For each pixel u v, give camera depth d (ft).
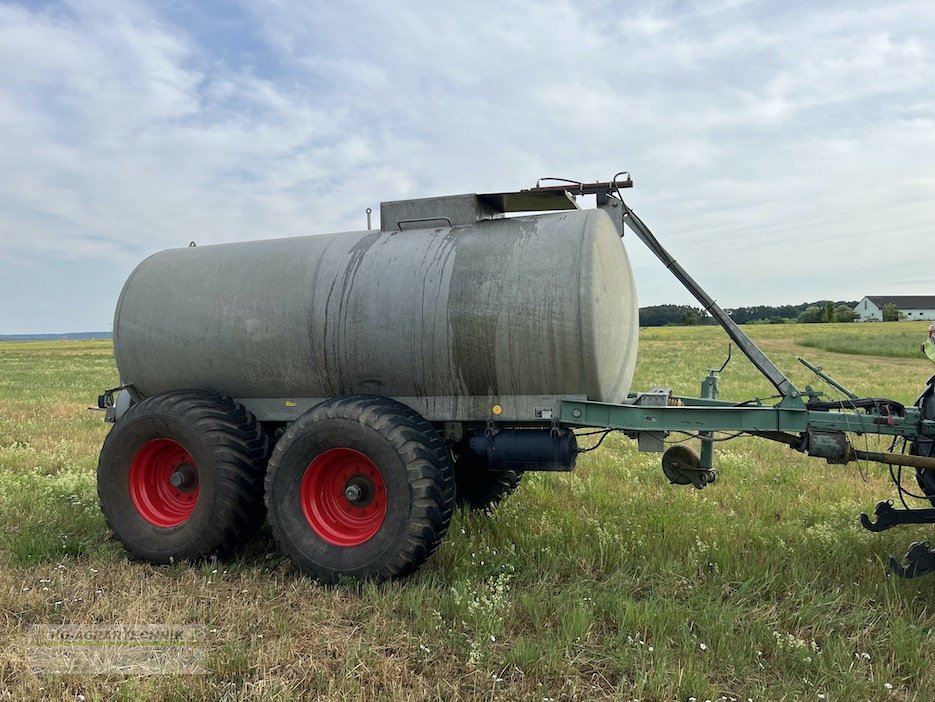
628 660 11.37
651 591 14.39
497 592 13.92
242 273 17.80
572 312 14.71
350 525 15.88
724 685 10.90
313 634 12.47
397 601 13.65
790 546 16.76
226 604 13.82
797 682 10.90
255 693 10.34
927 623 12.75
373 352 16.08
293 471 15.60
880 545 16.30
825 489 22.48
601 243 15.61
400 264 16.29
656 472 24.98
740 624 12.78
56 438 35.22
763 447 29.99
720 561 15.60
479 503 20.34
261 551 17.57
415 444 14.62
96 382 78.89
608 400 15.84
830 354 109.29
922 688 10.72
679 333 213.46
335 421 15.16
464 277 15.55
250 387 17.52
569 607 13.39
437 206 17.20
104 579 15.42
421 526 14.39
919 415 14.43
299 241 18.22
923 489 15.11
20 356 166.81
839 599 13.52
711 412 14.88
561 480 23.80
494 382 15.53
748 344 15.56
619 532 17.79
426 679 11.00
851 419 14.38
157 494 17.75
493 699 10.36
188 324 17.79
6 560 16.35
